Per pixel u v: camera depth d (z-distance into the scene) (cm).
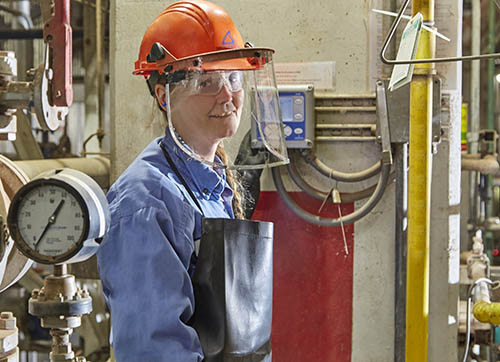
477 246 245
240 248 133
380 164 208
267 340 141
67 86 136
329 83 212
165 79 141
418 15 140
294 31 213
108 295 131
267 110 149
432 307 213
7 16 493
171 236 127
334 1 211
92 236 110
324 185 216
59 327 134
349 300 215
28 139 356
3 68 131
